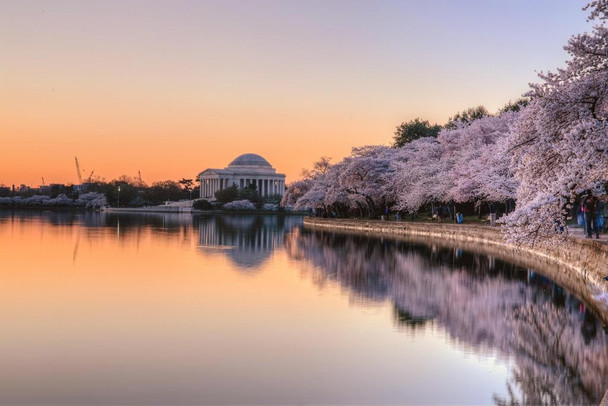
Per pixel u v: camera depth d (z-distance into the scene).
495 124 91.88
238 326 32.94
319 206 146.38
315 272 53.72
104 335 30.94
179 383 24.08
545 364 26.53
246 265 58.88
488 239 78.25
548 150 32.53
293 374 25.23
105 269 54.75
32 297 40.72
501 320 34.41
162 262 60.75
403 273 52.59
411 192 101.56
